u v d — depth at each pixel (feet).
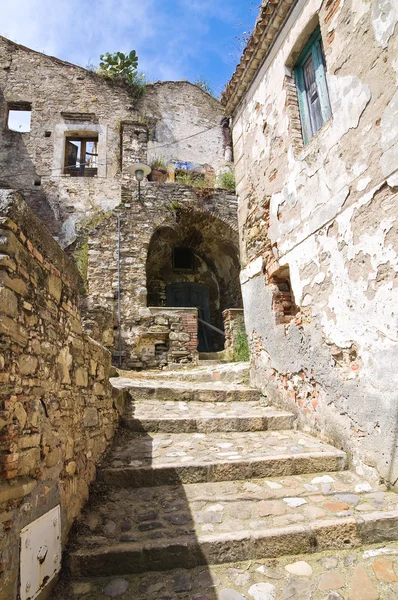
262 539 8.29
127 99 44.32
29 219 7.13
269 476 11.17
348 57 11.78
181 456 11.87
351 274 11.63
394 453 9.89
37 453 7.04
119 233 30.63
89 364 10.92
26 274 6.97
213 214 33.40
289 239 15.08
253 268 18.35
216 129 49.32
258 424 14.34
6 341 6.15
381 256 10.48
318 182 13.30
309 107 14.89
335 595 7.11
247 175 19.24
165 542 8.16
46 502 7.29
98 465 11.02
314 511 9.20
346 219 11.85
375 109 10.73
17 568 6.02
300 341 14.39
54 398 8.10
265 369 17.21
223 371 20.84
